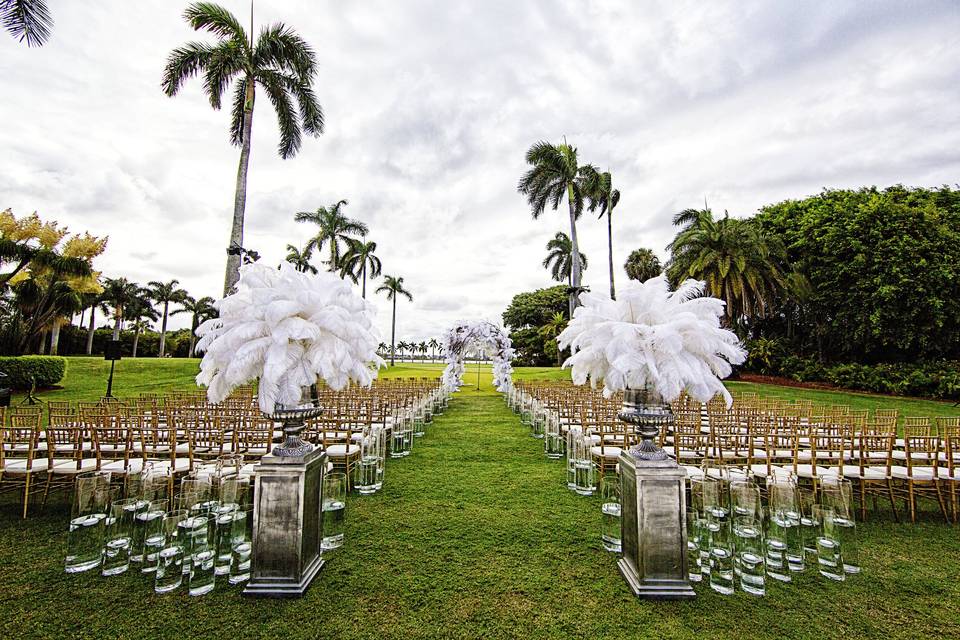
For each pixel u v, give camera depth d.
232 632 2.64
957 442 5.17
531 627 2.72
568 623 2.76
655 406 3.31
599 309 3.87
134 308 44.41
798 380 21.36
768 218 26.36
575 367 3.81
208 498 3.92
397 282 38.03
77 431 5.38
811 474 4.83
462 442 8.17
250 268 3.66
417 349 69.00
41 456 5.63
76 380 18.36
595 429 7.26
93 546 3.46
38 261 20.14
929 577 3.38
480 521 4.39
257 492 3.03
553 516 4.54
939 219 19.31
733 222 21.86
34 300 20.41
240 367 3.05
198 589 3.04
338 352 3.24
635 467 3.13
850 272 20.08
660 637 2.63
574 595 3.09
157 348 52.72
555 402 9.42
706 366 3.44
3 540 3.92
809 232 22.36
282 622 2.74
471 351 20.75
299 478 3.04
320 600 2.98
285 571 3.04
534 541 3.95
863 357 22.52
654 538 3.06
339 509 3.97
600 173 22.83
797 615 2.87
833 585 3.26
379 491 5.32
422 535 4.05
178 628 2.67
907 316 18.53
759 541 3.51
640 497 3.07
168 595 3.03
